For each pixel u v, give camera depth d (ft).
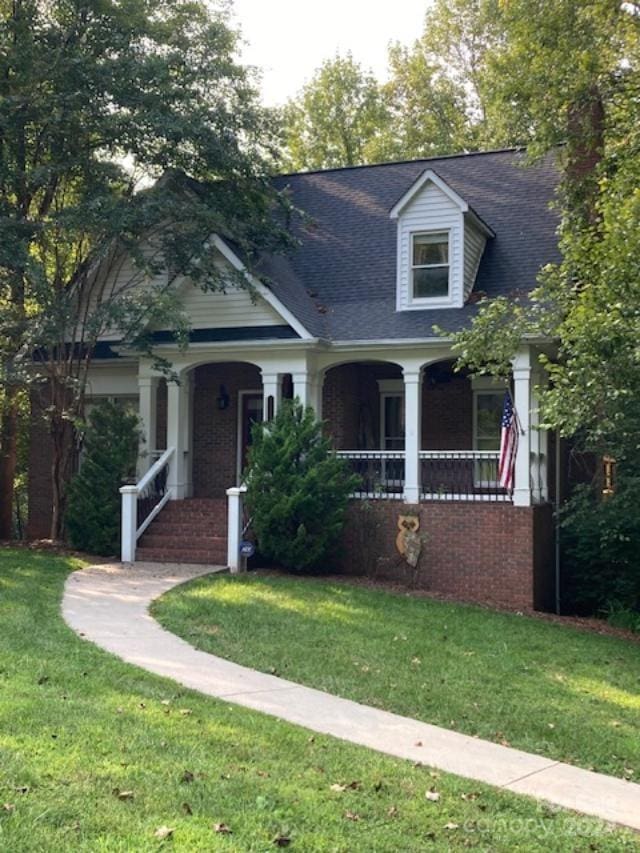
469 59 122.52
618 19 52.21
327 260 64.69
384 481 55.98
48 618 34.73
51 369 58.75
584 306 37.86
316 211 69.72
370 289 61.26
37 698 22.99
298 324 55.01
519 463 50.93
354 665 30.81
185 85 57.41
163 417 66.49
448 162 70.23
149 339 56.03
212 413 66.74
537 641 37.55
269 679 28.48
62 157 57.16
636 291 37.04
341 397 63.87
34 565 49.06
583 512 49.34
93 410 58.54
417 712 26.00
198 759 19.54
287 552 50.31
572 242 42.47
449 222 57.31
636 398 38.19
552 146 54.65
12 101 53.42
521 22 53.57
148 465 59.82
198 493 66.54
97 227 53.21
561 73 52.60
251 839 15.72
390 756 21.66
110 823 15.74
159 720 22.17
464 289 57.16
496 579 50.78
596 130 52.75
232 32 59.47
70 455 61.16
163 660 29.71
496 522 51.01
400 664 31.42
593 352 37.29
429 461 58.70
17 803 16.17
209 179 61.16
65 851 14.58
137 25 56.80
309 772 19.58
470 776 20.79
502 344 44.45
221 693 26.30
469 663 32.42
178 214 54.80
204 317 58.39
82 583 44.27
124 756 19.19
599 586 54.49
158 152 57.47
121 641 32.12
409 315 57.36
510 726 25.30
